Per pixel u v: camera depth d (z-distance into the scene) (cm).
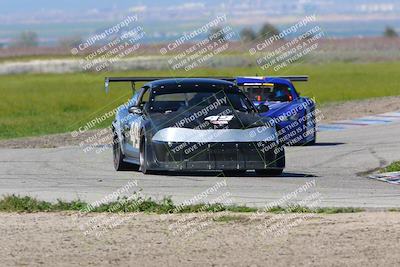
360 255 2827
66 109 12350
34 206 3684
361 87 15000
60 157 6091
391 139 6956
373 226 3212
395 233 3095
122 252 2923
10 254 2902
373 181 4691
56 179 4816
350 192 4206
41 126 9219
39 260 2825
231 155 4650
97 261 2812
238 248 2956
